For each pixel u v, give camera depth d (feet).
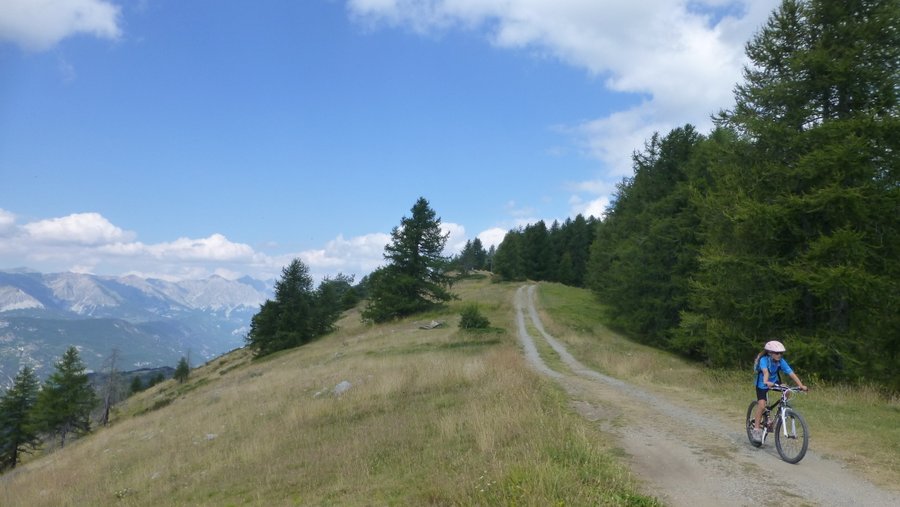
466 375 61.62
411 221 169.27
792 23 60.95
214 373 196.75
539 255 317.22
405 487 26.73
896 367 53.47
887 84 54.44
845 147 51.83
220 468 42.83
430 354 86.84
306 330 190.08
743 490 21.84
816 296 56.18
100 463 58.13
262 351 189.67
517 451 26.96
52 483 53.06
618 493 20.22
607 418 37.47
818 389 47.67
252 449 45.85
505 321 139.74
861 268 51.42
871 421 33.22
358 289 345.72
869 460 25.59
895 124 51.47
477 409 41.60
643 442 30.17
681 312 76.64
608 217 157.69
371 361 84.02
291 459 40.34
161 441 61.57
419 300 169.48
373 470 32.86
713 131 99.25
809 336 56.18
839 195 52.37
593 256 162.20
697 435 31.78
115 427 96.32
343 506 26.02
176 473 44.80
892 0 54.60
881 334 54.95
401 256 167.63
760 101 62.64
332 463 36.55
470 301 186.29
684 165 102.01
